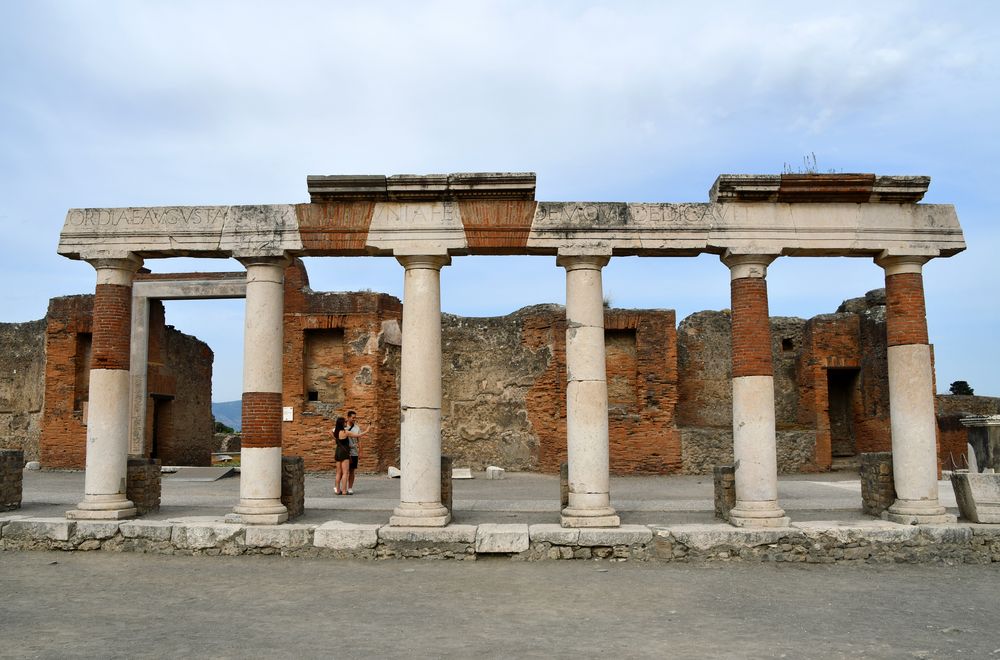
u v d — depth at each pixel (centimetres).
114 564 1320
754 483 1441
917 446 1464
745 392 1467
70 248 1527
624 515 1572
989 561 1386
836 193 1484
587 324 1477
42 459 2934
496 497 2048
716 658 806
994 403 3531
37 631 907
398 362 2945
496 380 3011
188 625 935
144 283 2938
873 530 1389
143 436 2886
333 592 1116
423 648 836
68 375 2956
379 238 1487
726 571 1287
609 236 1480
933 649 850
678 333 3238
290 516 1543
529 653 819
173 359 3241
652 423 2764
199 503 1833
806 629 930
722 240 1481
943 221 1502
